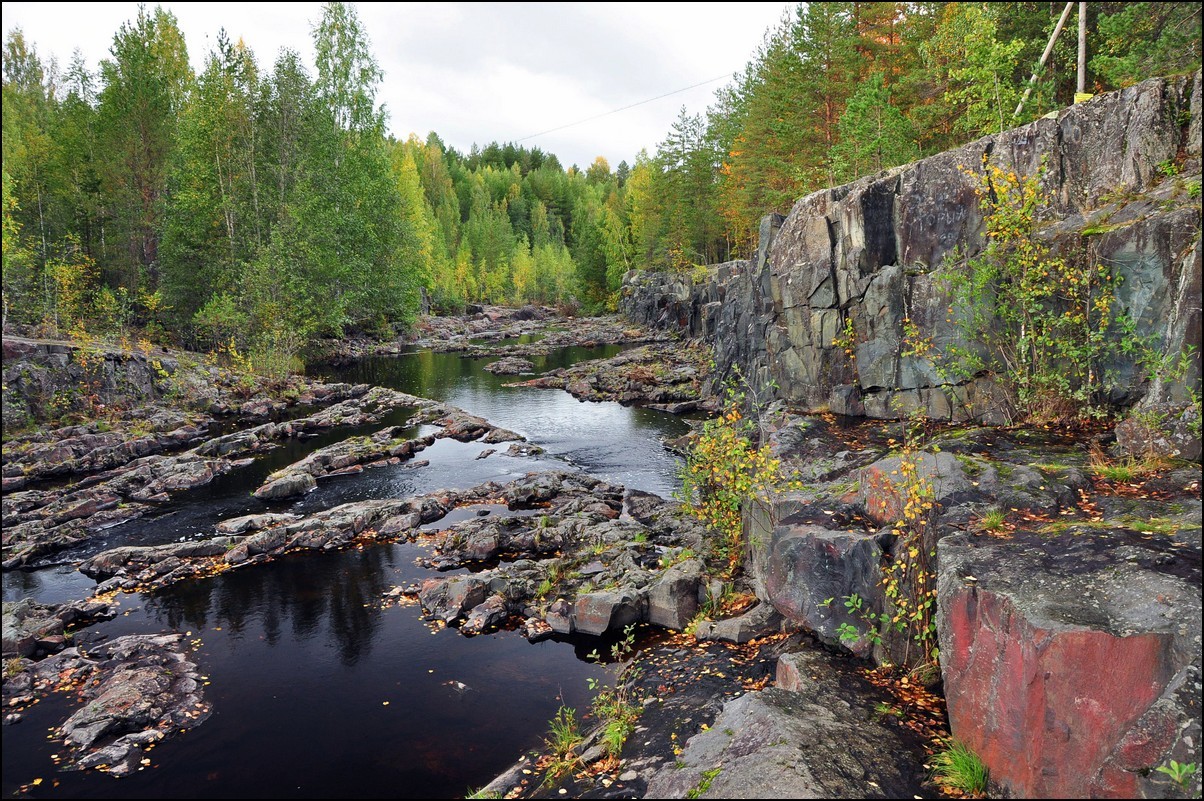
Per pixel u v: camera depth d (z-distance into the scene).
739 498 13.55
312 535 17.36
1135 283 11.42
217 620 13.55
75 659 11.88
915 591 8.62
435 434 29.33
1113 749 5.62
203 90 46.00
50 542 17.41
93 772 9.03
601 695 10.21
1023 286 12.61
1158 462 9.43
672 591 12.49
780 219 21.84
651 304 71.62
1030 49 23.41
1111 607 6.27
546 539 16.58
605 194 166.00
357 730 9.96
